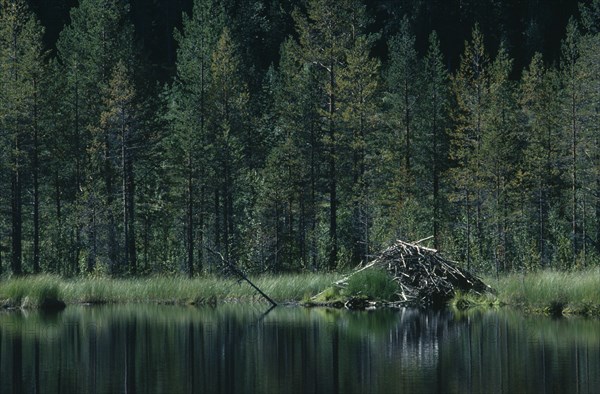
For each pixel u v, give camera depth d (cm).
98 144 5931
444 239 5625
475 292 3831
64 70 6494
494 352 2338
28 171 5900
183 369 2147
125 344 2562
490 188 6044
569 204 6525
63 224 6078
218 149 6031
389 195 6106
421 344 2512
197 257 6206
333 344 2531
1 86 5850
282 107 6394
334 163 6078
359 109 6062
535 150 6431
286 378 2009
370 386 1900
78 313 3534
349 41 6288
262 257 5850
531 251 5381
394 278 3828
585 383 1894
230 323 3091
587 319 3138
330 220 6303
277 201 5938
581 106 6375
